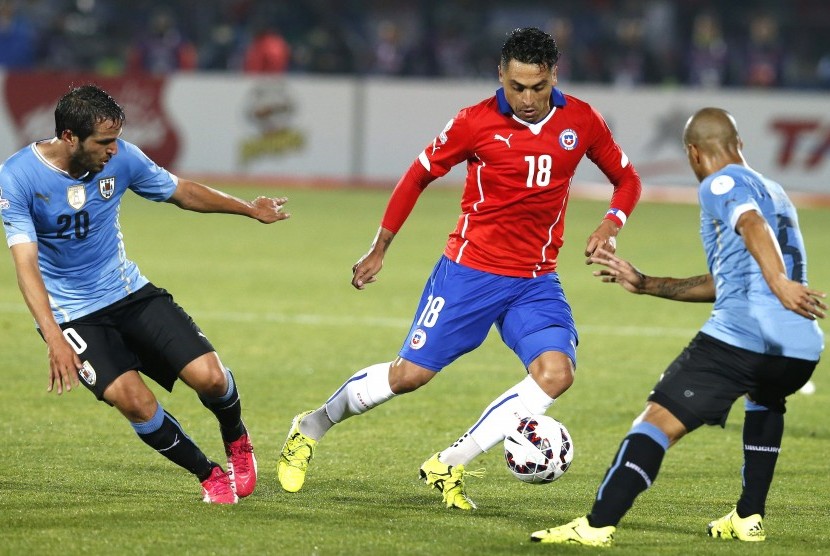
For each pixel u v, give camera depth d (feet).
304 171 235.61
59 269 58.59
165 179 60.85
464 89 231.50
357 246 169.07
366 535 53.83
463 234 63.16
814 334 52.42
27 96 230.89
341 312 123.03
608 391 92.89
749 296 52.16
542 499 63.10
